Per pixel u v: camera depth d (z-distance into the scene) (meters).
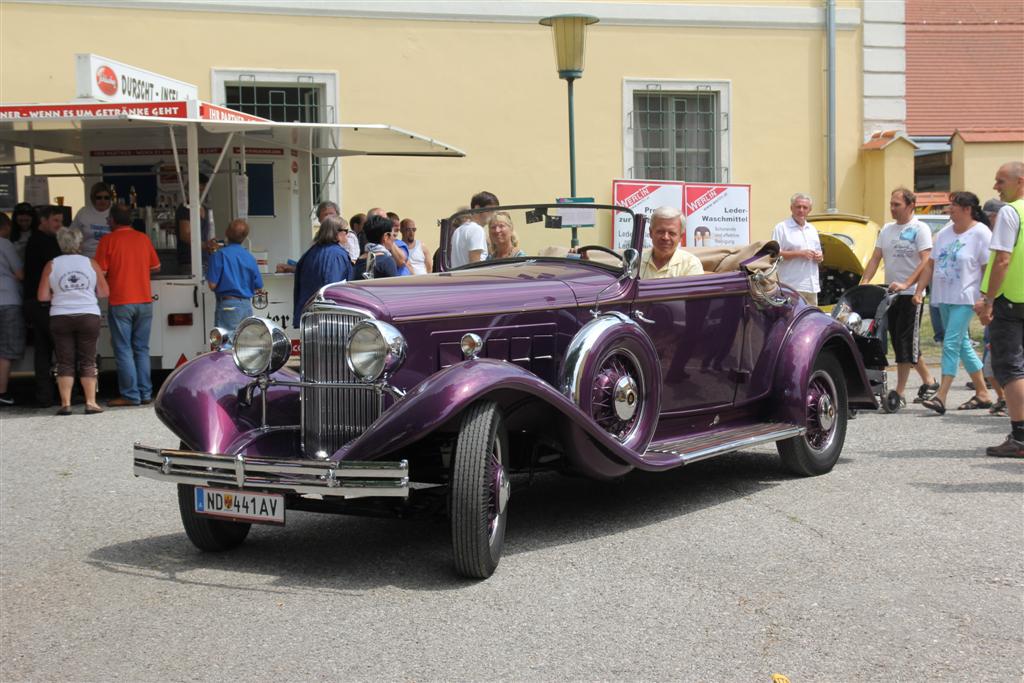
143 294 10.22
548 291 5.60
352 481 4.60
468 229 6.76
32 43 14.46
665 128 16.89
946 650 3.95
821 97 17.17
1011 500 6.05
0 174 13.65
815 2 17.03
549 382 5.61
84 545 5.54
